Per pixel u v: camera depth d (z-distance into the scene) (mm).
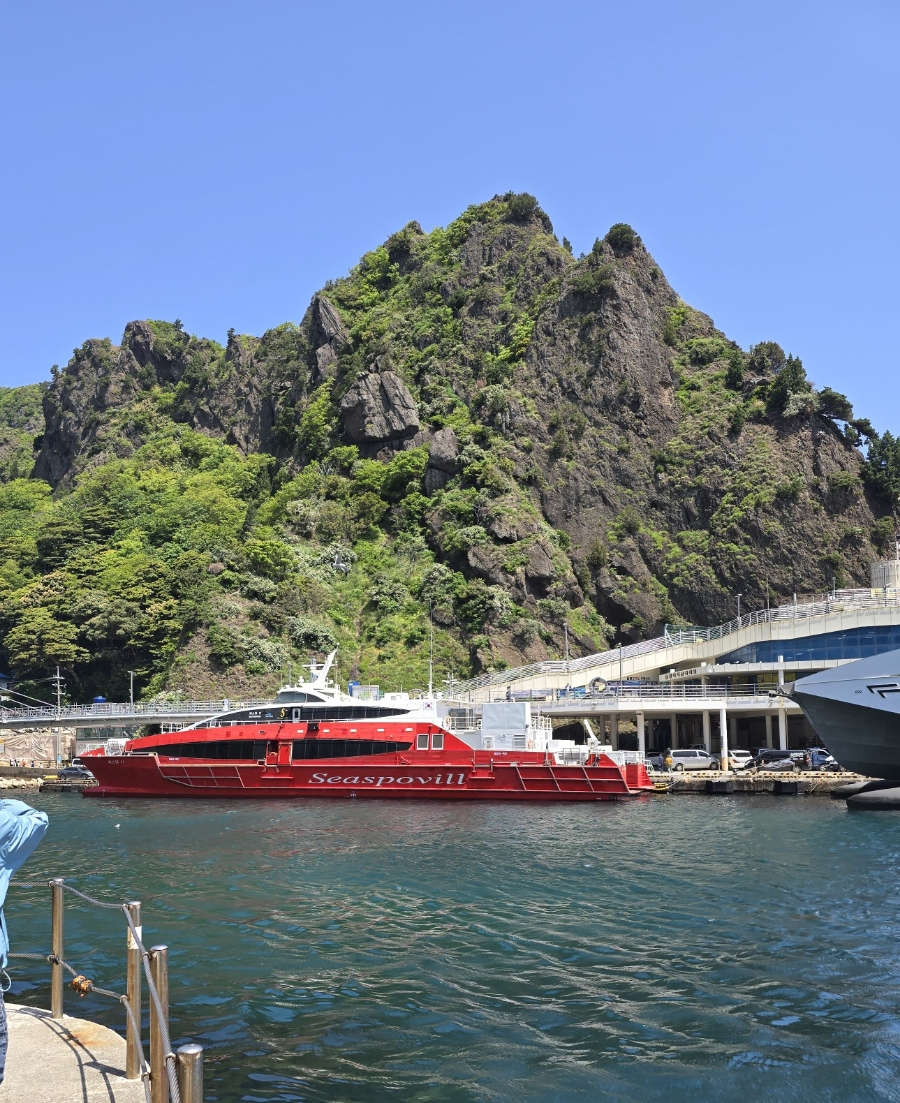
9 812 11156
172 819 56406
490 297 175625
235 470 172125
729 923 29203
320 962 25359
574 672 104500
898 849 42531
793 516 134875
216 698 109250
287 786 67375
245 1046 19500
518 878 36531
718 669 94625
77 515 149375
